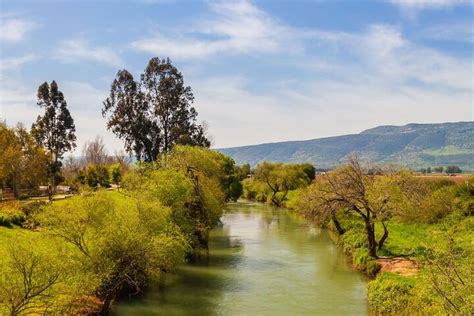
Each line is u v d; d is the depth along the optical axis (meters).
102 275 26.70
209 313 29.97
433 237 44.78
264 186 128.38
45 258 23.03
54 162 91.94
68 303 25.02
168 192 43.06
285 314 29.80
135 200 35.84
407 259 38.69
